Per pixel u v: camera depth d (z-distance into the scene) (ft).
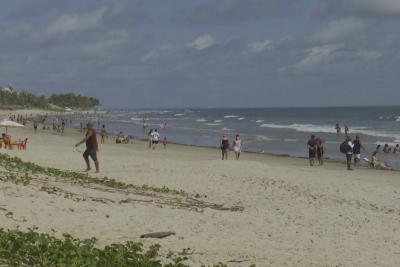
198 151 178.40
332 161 148.25
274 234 47.75
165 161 96.73
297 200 67.82
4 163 67.92
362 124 383.65
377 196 75.36
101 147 172.14
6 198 46.26
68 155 102.22
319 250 43.29
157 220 47.55
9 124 163.84
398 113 611.47
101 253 31.53
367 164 141.49
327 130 312.29
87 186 62.44
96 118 624.59
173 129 353.51
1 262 28.32
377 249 45.24
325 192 75.61
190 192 69.31
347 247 45.14
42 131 293.43
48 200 48.37
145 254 34.53
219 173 85.56
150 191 66.23
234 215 54.85
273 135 278.67
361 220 57.41
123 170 85.46
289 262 38.78
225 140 138.31
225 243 42.52
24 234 32.94
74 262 28.71
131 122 487.61
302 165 133.80
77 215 44.91
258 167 95.40
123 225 44.14
